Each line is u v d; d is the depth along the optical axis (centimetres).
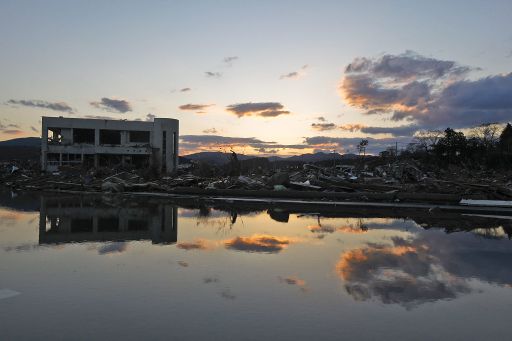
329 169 4541
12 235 1397
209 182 3891
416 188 3055
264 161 7375
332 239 1370
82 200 2894
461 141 6856
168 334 574
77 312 657
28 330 585
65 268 935
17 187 4341
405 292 788
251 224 1736
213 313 658
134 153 7206
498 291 805
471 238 1426
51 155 7138
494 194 2786
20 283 814
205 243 1274
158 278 859
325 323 623
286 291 781
